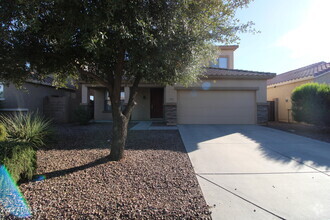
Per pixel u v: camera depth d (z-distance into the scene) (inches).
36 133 243.8
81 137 318.7
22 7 106.5
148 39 136.0
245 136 327.6
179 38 155.0
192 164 186.9
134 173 160.1
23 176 143.9
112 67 189.9
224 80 469.4
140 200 119.3
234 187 140.7
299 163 191.8
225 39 191.9
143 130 390.9
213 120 476.7
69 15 117.0
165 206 113.6
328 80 477.4
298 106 413.7
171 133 357.1
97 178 148.9
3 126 230.8
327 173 166.2
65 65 184.4
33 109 491.5
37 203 114.0
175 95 468.8
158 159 199.3
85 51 164.9
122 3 115.6
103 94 597.9
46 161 188.1
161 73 180.5
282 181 151.1
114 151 190.1
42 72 188.2
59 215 103.7
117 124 189.6
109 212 106.9
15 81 187.2
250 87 467.8
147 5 136.9
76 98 671.1
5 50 150.9
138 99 599.5
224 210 112.6
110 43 144.8
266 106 471.5
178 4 143.7
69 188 132.6
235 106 476.1
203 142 282.4
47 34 141.9
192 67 199.2
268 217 107.0
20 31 133.7
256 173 166.7
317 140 296.7
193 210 110.9
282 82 573.0
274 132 366.0
